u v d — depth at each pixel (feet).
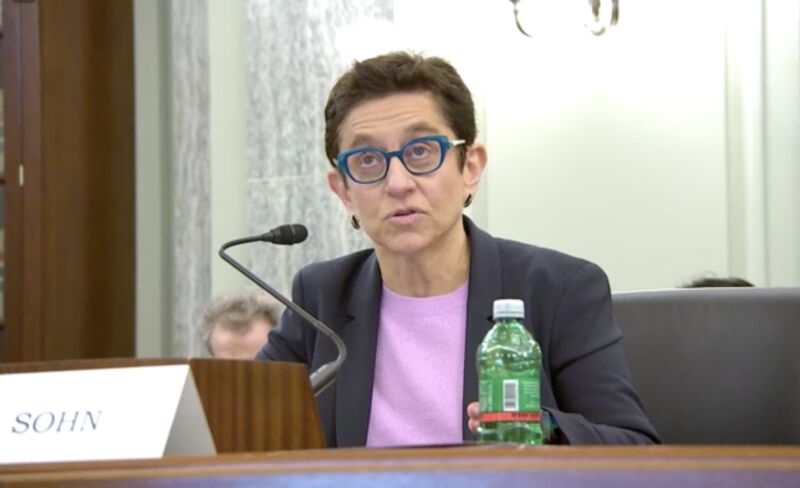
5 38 34.86
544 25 32.37
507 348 13.14
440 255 15.29
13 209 34.81
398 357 15.30
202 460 6.56
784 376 15.24
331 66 34.91
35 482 6.68
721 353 15.57
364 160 14.71
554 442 12.76
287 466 6.23
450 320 15.37
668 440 15.58
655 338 15.93
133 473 6.45
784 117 30.86
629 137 31.76
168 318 38.42
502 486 5.89
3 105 34.83
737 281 25.86
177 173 36.73
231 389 9.28
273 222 35.29
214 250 36.17
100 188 37.11
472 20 33.01
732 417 15.33
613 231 31.73
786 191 30.78
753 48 31.12
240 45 36.24
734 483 5.71
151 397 9.09
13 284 34.83
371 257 16.42
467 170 15.48
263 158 35.47
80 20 36.35
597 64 32.01
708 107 31.27
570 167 32.04
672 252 31.37
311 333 16.14
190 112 36.58
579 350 14.88
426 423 14.85
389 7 34.24
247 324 25.14
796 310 15.42
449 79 14.87
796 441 15.06
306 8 35.22
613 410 14.24
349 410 15.03
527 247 15.99
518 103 32.40
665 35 31.68
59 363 9.40
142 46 38.65
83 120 36.40
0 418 9.25
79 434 8.98
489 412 12.26
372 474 6.05
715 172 31.14
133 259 38.58
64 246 35.58
